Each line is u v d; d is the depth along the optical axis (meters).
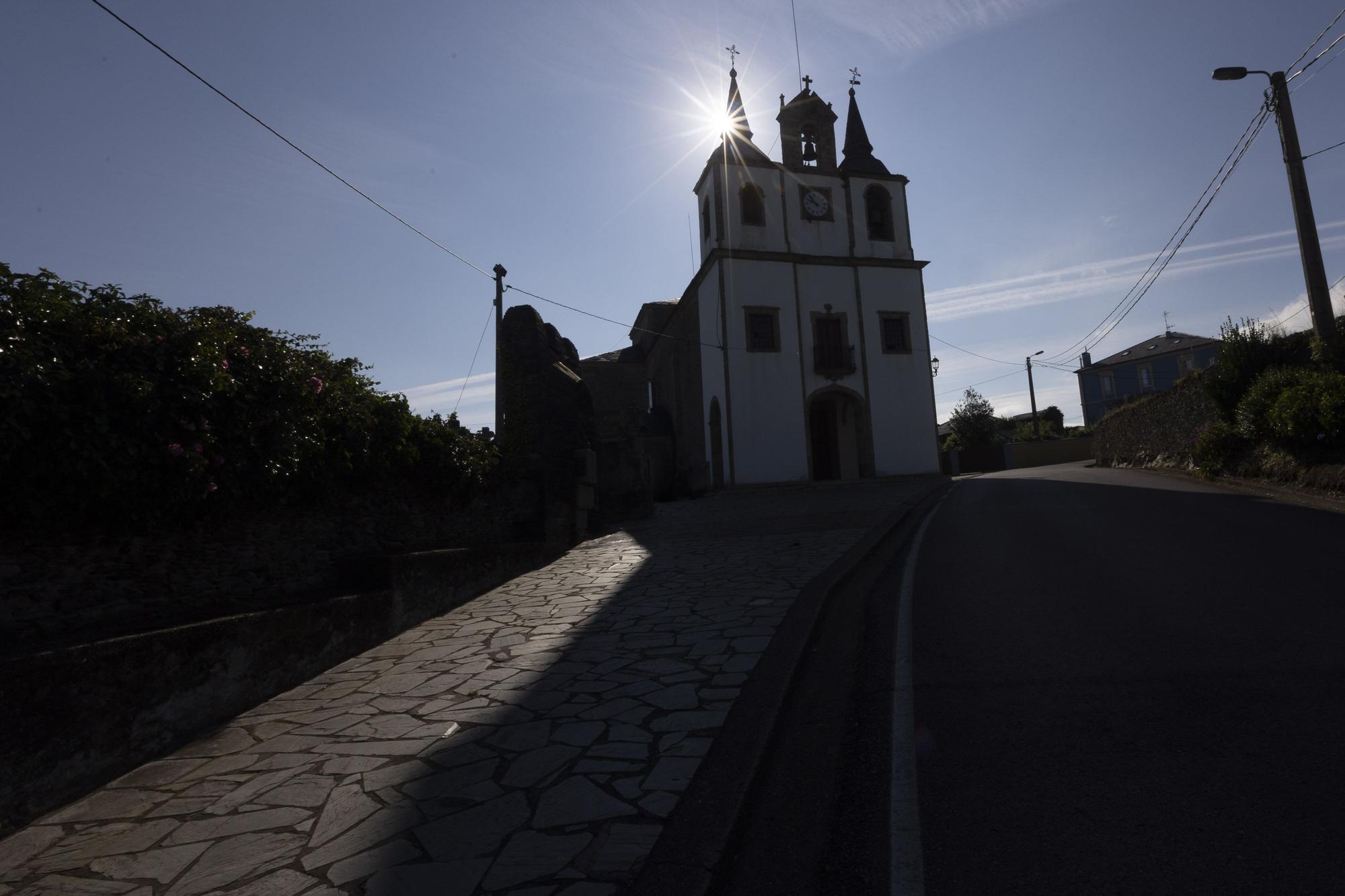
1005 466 44.91
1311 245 13.05
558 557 10.87
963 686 4.05
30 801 3.47
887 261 29.36
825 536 10.88
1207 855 2.29
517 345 11.97
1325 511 9.43
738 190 28.72
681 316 32.75
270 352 6.09
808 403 27.97
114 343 4.68
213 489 5.23
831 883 2.39
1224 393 15.80
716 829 2.70
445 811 3.09
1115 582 6.23
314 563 6.90
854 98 32.72
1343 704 3.28
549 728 3.93
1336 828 2.37
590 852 2.63
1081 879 2.24
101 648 3.93
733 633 5.54
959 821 2.66
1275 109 13.31
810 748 3.49
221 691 4.70
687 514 18.14
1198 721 3.26
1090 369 60.00
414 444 8.21
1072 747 3.13
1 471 4.09
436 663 5.64
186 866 2.88
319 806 3.29
